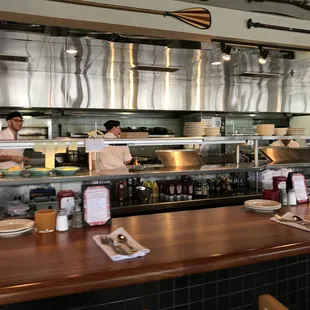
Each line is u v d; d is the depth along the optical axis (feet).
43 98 17.46
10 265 4.21
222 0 10.48
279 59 15.03
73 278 3.86
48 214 5.63
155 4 10.07
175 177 11.32
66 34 11.09
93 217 5.88
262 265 5.72
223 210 7.18
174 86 20.26
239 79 20.59
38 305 4.45
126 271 4.06
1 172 8.84
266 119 25.16
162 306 5.01
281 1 10.64
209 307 5.32
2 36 11.39
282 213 6.81
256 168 11.02
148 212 9.70
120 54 13.96
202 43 12.30
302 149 13.64
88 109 18.72
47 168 8.98
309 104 24.45
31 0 8.85
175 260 4.33
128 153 12.81
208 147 21.21
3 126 16.78
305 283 6.19
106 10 9.55
